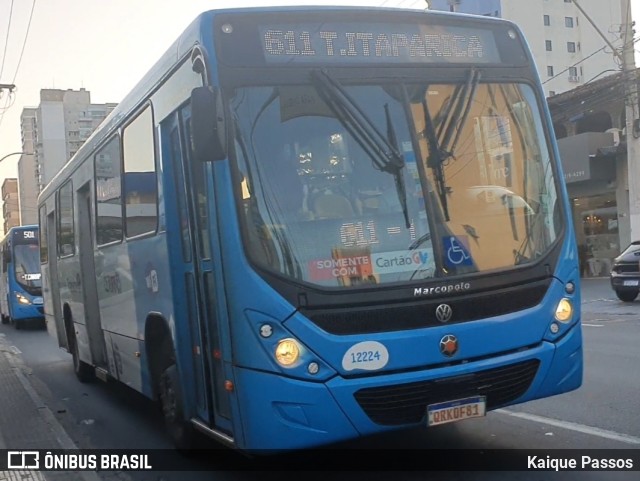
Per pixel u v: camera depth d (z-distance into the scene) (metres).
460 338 4.62
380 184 4.73
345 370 4.37
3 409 8.97
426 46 5.14
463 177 4.95
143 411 8.51
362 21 5.01
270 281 4.40
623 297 18.34
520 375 4.86
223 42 4.71
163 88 5.74
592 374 8.76
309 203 4.59
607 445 5.73
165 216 5.72
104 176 7.92
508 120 5.26
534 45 67.12
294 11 4.89
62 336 11.60
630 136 22.45
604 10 69.19
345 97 4.79
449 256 4.73
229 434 4.83
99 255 8.27
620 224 26.19
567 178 27.02
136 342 6.96
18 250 21.50
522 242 5.02
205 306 5.07
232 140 4.55
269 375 4.34
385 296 4.50
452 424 6.57
